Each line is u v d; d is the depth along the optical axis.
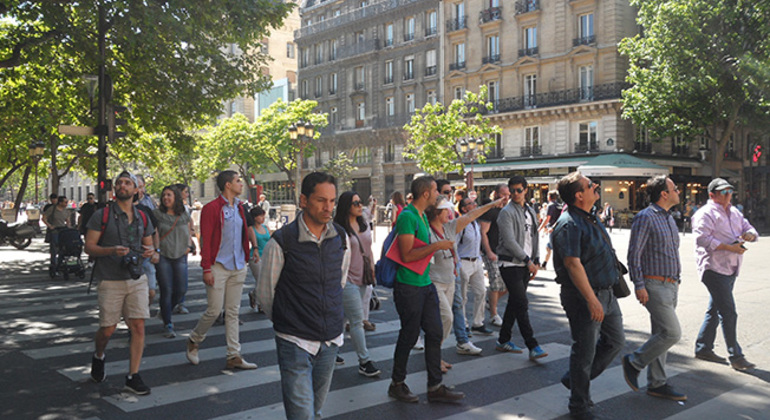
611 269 4.22
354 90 47.81
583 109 34.00
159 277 6.96
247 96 15.62
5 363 5.73
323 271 3.22
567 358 5.88
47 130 23.08
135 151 23.56
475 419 4.27
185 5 12.05
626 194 33.56
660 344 4.57
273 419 4.25
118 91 15.41
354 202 5.70
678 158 35.75
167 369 5.54
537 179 35.31
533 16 36.75
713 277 5.51
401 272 4.62
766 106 26.97
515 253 5.79
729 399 4.67
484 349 6.25
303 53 53.06
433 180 4.73
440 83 41.81
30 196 99.31
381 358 5.98
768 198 35.44
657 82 27.58
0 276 12.25
